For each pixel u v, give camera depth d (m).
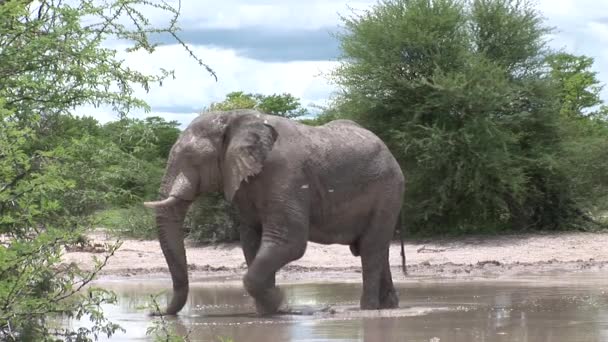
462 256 28.36
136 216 31.47
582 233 35.06
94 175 9.20
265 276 15.09
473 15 36.88
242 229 16.08
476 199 34.28
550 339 12.42
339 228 15.91
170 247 15.29
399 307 16.36
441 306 16.36
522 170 35.09
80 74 8.77
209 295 18.89
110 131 9.63
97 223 8.86
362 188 15.87
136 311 15.84
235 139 15.22
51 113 9.12
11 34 8.47
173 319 14.84
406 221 35.16
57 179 7.89
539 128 36.75
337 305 16.80
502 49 36.84
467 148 34.25
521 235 34.47
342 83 36.38
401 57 35.75
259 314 15.26
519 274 23.05
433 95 34.81
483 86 34.16
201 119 15.61
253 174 14.99
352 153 15.83
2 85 8.52
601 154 36.31
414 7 35.94
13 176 7.83
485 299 17.42
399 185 16.33
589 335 12.73
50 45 8.59
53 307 7.95
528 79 36.41
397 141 35.53
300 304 17.05
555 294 18.05
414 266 25.36
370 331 13.32
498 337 12.63
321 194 15.52
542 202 36.41
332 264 25.83
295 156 15.30
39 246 7.62
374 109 36.06
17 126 8.38
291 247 15.15
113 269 24.22
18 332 8.02
